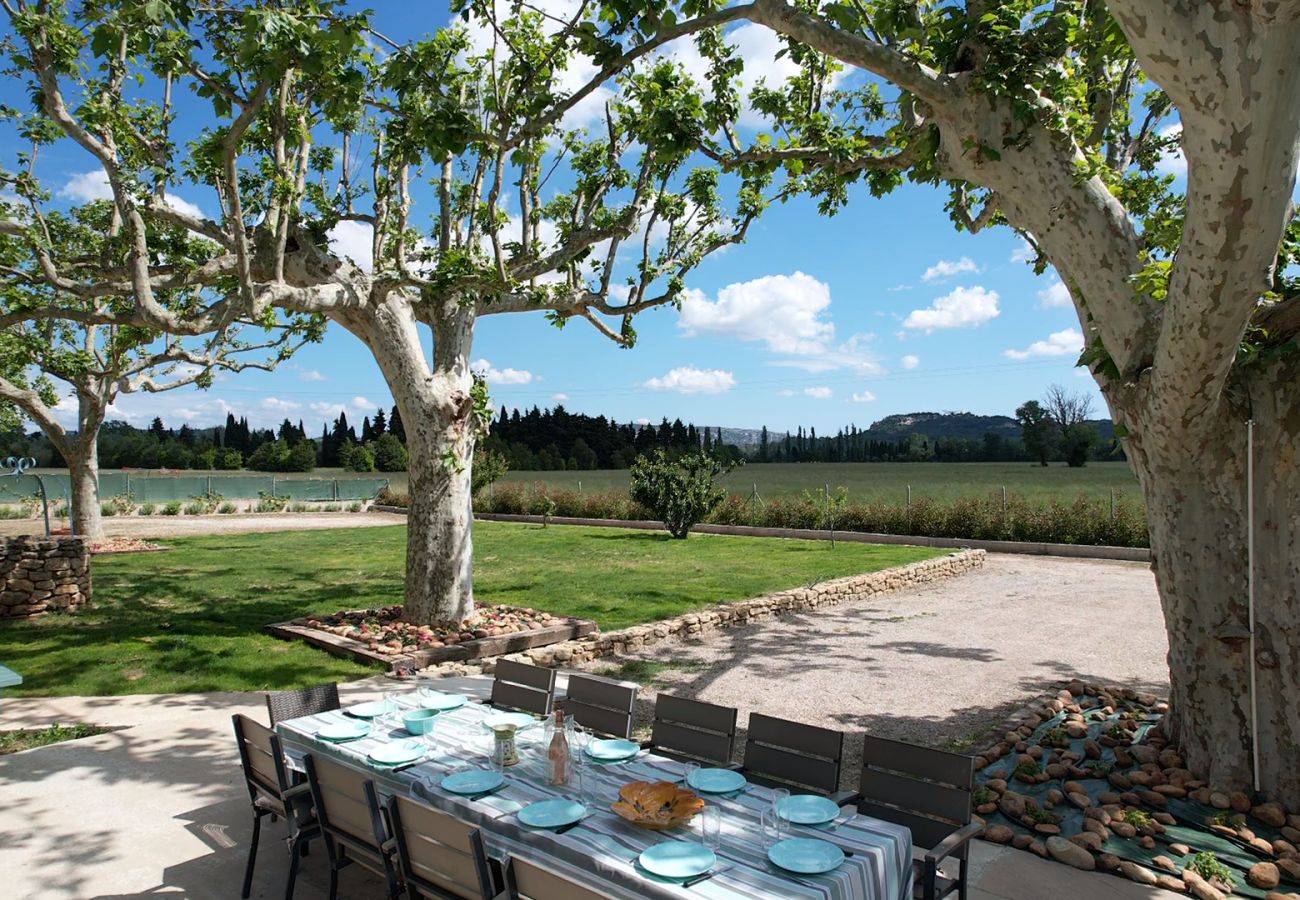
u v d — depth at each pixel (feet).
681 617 35.24
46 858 14.66
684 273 37.29
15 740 20.90
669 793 11.09
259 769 13.92
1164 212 22.26
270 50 19.99
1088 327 19.38
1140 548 60.75
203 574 49.11
